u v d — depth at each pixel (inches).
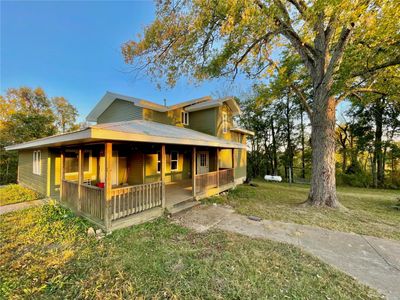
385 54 209.6
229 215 224.4
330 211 239.5
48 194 301.0
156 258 123.3
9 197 305.7
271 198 329.4
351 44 235.8
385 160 570.6
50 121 719.7
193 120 496.7
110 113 466.6
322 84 255.4
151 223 190.5
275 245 144.9
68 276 105.4
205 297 90.3
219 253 131.0
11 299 88.7
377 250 140.0
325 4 166.6
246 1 179.9
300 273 109.7
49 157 301.9
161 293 92.6
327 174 260.1
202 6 196.9
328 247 144.2
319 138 264.4
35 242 146.6
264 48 272.7
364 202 309.1
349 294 92.7
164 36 232.7
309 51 270.5
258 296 90.7
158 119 413.4
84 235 159.0
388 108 537.3
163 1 213.3
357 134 608.4
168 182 410.3
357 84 278.2
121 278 103.0
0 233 163.8
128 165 380.5
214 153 489.4
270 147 816.9
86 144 209.9
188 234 165.3
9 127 638.5
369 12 180.1
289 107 743.7
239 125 848.9
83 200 200.4
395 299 89.3
